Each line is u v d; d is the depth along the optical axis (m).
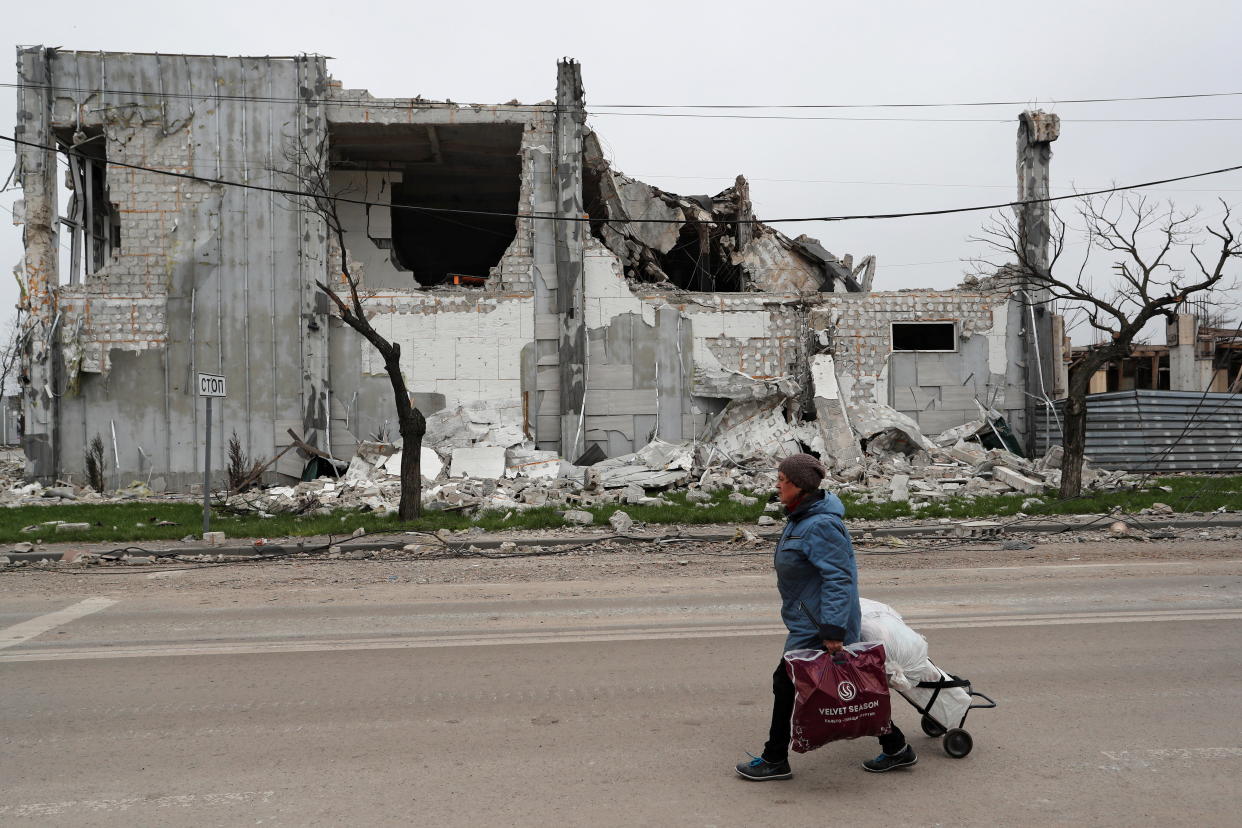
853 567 4.34
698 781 4.45
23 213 21.56
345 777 4.50
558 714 5.49
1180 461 22.33
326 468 22.34
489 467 21.06
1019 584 9.71
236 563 12.21
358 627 8.02
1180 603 8.59
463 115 22.77
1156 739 4.96
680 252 29.44
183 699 5.86
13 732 5.23
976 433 23.59
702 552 12.66
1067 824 3.92
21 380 21.61
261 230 22.30
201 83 22.19
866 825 3.92
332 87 22.72
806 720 4.21
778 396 23.05
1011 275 22.80
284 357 22.27
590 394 23.05
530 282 22.94
